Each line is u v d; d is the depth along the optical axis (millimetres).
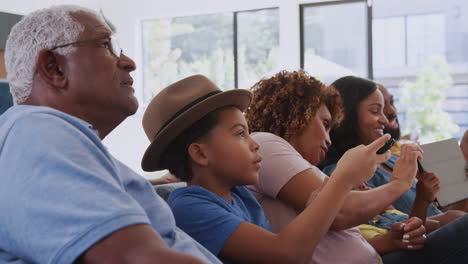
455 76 8297
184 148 1129
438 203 1634
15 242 689
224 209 1069
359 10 7469
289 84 1430
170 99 1118
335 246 1261
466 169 1722
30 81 880
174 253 674
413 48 8180
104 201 677
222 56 8094
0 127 811
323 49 7621
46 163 692
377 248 1411
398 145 2402
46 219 667
